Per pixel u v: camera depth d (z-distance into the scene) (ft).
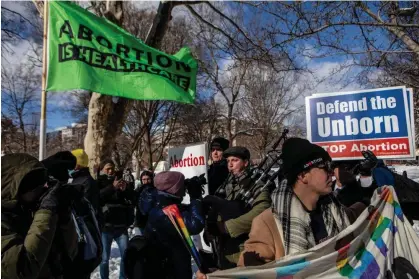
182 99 20.49
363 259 6.53
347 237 6.41
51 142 123.54
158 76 19.93
